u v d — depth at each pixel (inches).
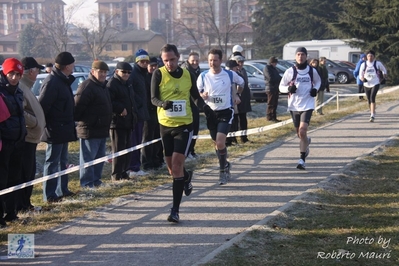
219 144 367.2
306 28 2347.4
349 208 306.5
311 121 679.1
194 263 234.4
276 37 2516.0
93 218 306.3
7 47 3521.2
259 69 1060.5
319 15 2293.3
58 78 334.0
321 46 1707.7
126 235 276.5
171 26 3828.7
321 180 379.6
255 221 294.5
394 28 1401.3
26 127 305.4
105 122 370.9
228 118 374.0
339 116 720.3
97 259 243.9
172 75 295.3
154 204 333.4
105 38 3117.6
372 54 639.1
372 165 412.5
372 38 1443.2
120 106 384.2
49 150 339.3
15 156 295.6
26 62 307.7
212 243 261.9
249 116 813.2
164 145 298.7
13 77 279.7
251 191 358.0
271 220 285.3
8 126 278.8
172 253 249.4
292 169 417.4
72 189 380.8
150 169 435.2
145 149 433.4
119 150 394.3
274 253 243.3
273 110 703.7
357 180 369.4
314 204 314.7
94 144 371.9
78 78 674.8
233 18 3346.5
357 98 990.4
